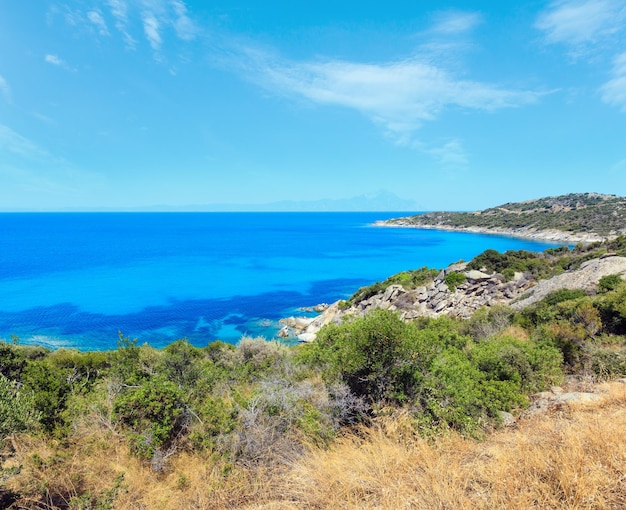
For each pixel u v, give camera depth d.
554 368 9.16
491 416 6.70
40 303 45.84
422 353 6.93
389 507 3.63
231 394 8.01
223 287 58.75
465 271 39.66
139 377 8.36
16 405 4.86
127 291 54.31
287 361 10.80
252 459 5.39
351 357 6.93
